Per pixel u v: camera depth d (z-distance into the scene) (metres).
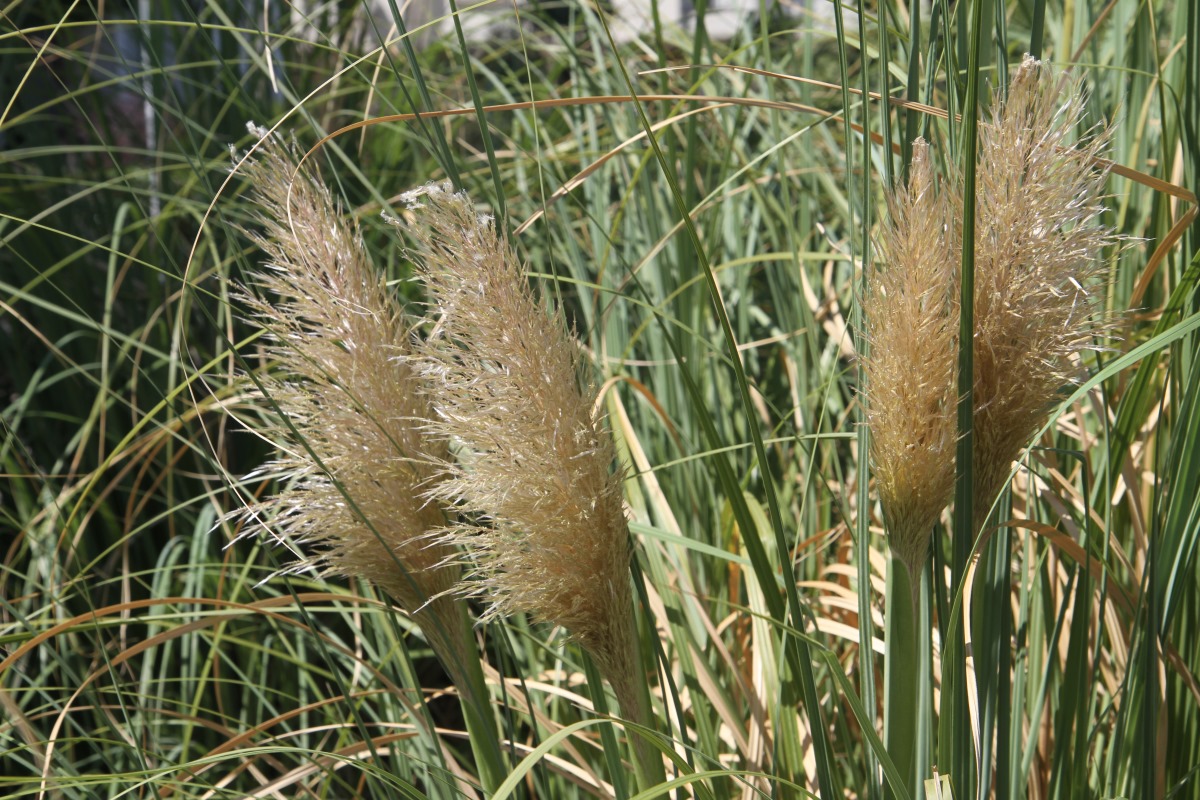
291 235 1.47
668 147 2.67
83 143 3.50
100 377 2.93
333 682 2.45
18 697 2.32
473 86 1.52
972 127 1.37
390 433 1.47
